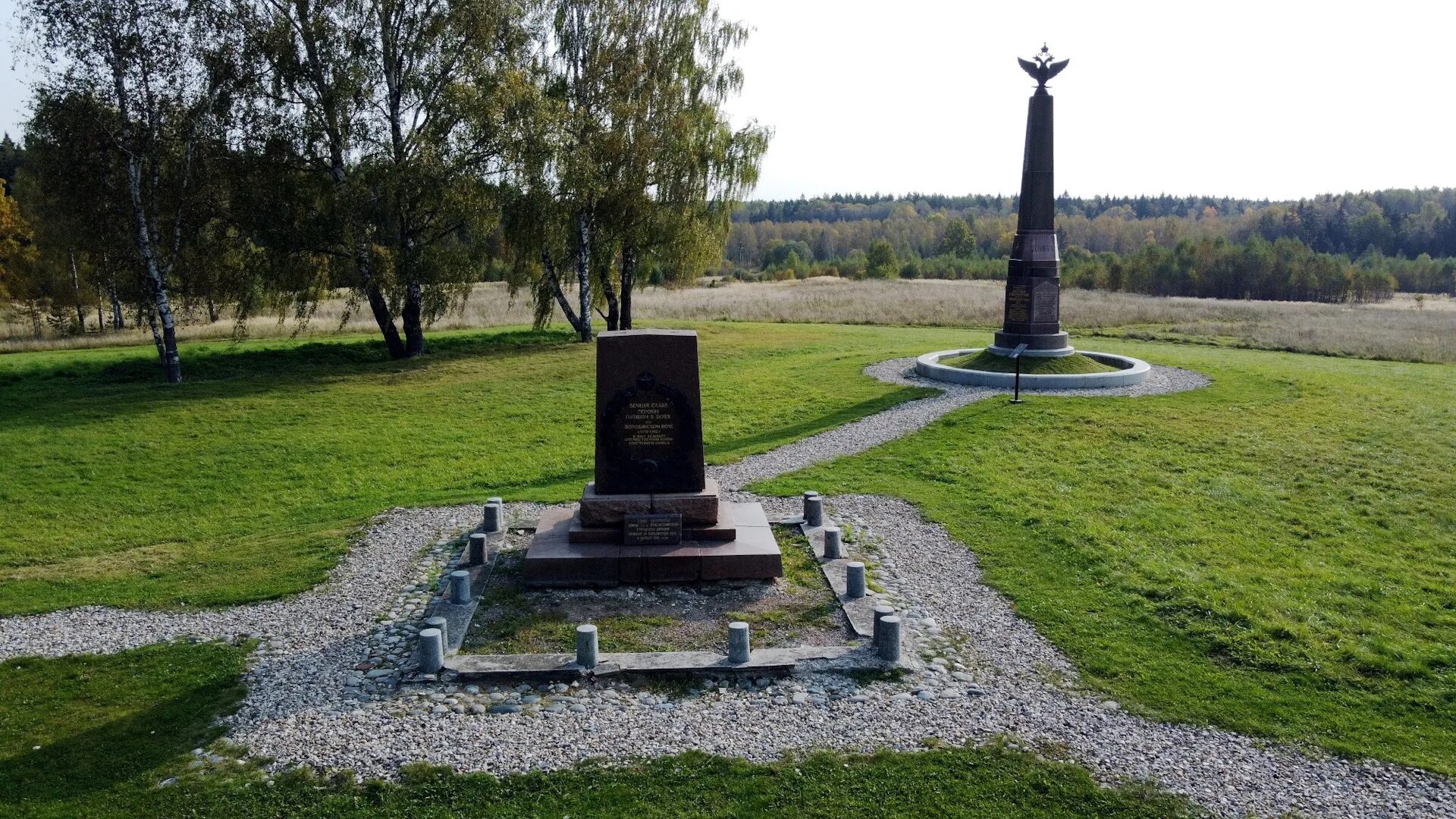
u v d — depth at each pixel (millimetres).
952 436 20828
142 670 10117
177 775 8039
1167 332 43281
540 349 37562
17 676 10016
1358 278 80562
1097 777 7918
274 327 42969
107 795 7793
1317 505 15766
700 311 53406
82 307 47406
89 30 27922
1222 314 52031
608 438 12555
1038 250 27953
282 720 8891
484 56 33562
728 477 18141
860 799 7621
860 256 113062
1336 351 36875
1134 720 8844
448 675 9695
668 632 10742
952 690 9383
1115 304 58469
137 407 26391
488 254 37406
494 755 8250
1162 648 10375
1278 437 20203
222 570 13516
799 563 12953
